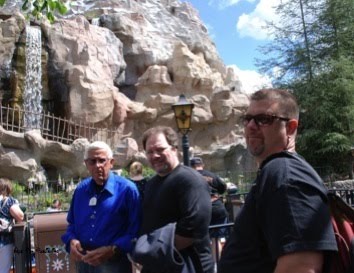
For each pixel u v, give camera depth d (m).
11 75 21.23
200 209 3.08
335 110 21.73
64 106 22.25
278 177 1.73
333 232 1.66
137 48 27.66
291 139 2.02
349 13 23.19
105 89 22.59
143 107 24.81
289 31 23.97
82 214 3.96
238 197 8.84
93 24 27.94
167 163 3.29
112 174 4.05
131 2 31.83
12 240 5.34
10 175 17.97
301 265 1.59
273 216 1.69
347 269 1.68
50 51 22.89
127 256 3.84
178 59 26.83
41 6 6.46
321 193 1.70
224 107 26.53
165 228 3.04
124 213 3.90
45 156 19.30
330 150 21.50
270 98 2.01
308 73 23.25
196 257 3.13
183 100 7.89
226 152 26.14
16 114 20.98
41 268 4.78
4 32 21.59
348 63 21.75
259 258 1.84
